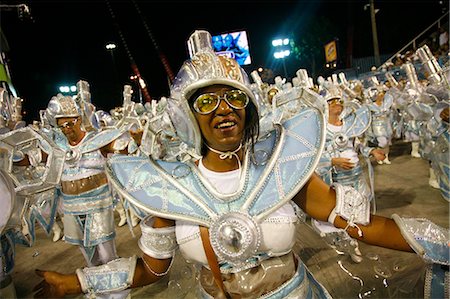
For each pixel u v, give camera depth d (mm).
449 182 4082
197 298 1764
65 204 3859
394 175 7906
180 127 1545
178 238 1562
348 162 3512
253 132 1563
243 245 1420
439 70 3809
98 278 1651
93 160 3826
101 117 5871
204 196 1524
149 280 1691
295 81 4863
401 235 1471
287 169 1521
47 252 5855
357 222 1452
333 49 26812
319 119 1601
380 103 8805
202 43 1600
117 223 6828
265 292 1516
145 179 1608
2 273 3203
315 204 1522
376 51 21625
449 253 1466
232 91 1438
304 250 3984
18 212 2316
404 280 3348
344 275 3549
